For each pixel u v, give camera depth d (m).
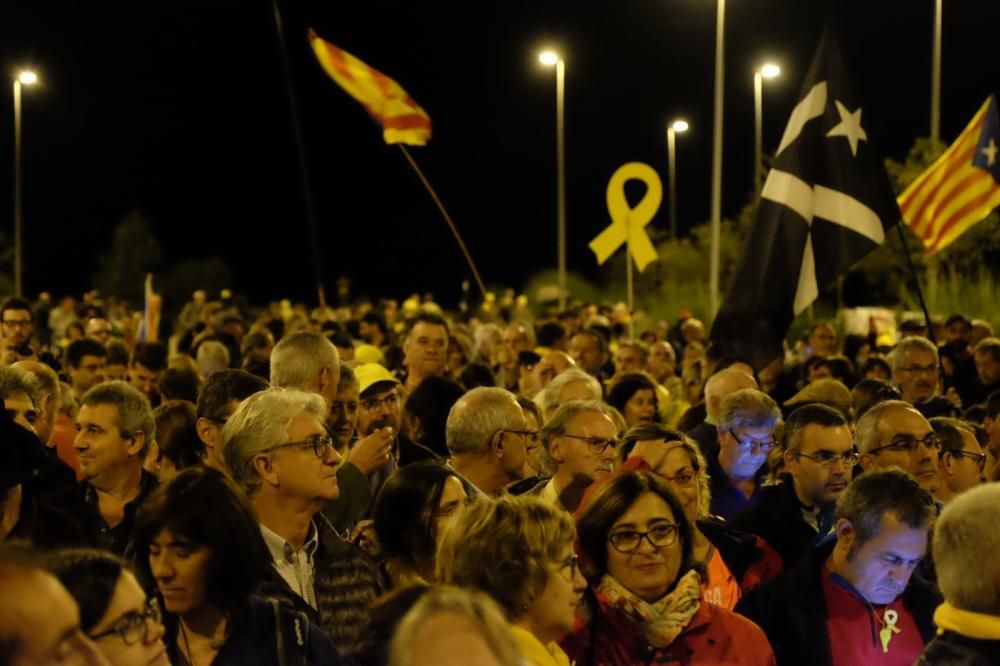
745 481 7.86
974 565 4.06
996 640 4.03
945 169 13.70
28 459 5.00
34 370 7.32
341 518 6.47
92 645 2.95
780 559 6.32
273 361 7.05
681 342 20.83
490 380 11.38
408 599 4.00
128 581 3.64
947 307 23.56
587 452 6.38
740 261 9.98
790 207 9.91
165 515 4.23
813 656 5.20
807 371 12.84
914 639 5.23
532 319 31.91
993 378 11.87
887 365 12.33
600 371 14.07
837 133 9.97
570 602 4.33
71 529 5.64
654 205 16.11
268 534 5.11
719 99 21.92
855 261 9.86
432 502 5.27
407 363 10.62
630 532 4.77
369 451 6.67
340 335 11.22
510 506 4.38
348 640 5.14
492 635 2.55
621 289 37.28
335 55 14.80
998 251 26.66
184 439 6.82
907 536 5.06
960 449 7.09
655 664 4.75
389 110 14.72
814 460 6.48
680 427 9.77
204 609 4.30
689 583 4.80
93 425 6.32
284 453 5.09
